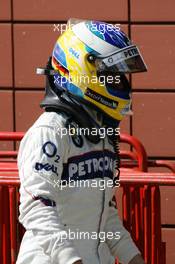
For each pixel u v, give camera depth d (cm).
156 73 1197
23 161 558
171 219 1196
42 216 541
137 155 916
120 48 577
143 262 628
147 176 789
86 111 575
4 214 801
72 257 537
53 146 552
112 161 601
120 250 626
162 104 1198
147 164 921
